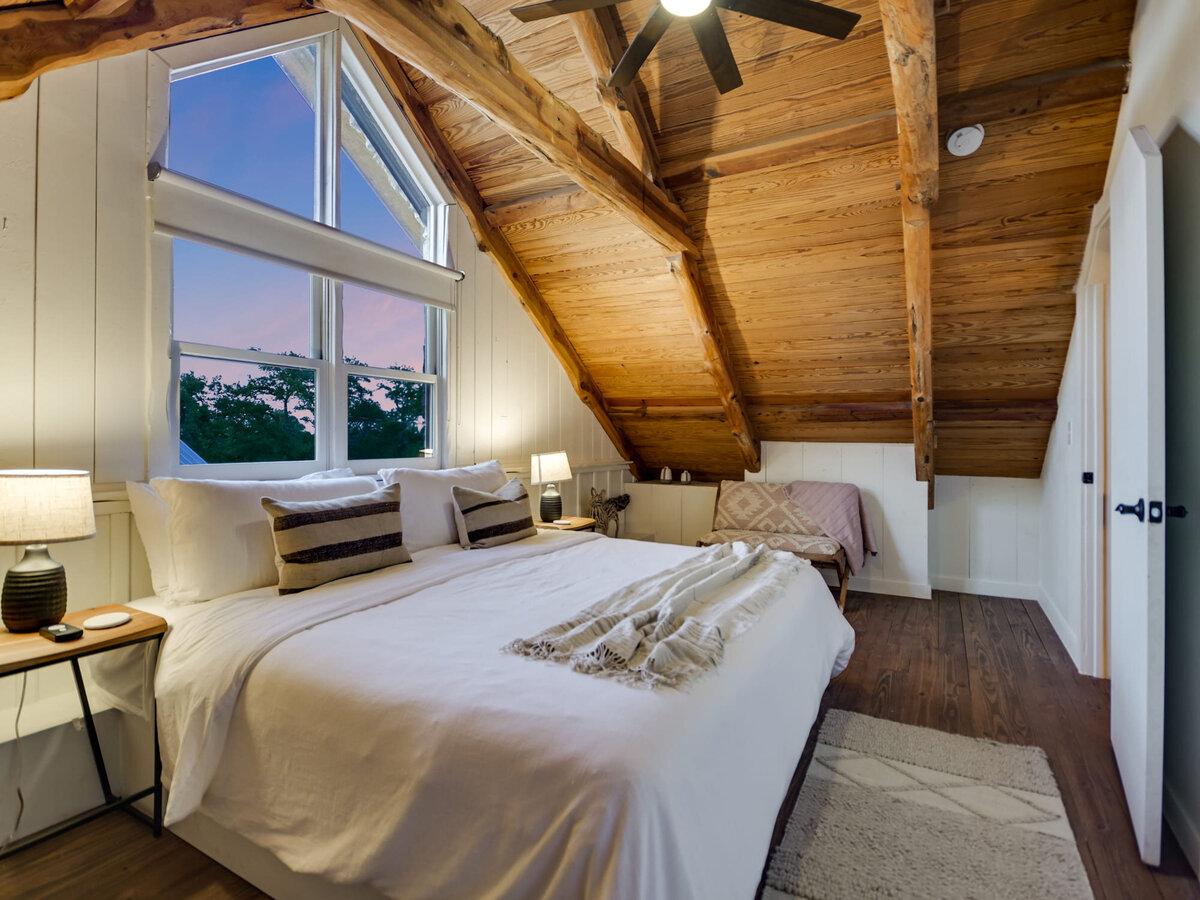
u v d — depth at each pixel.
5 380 1.84
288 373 2.77
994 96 2.51
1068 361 3.40
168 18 1.38
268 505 2.04
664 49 2.76
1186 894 1.54
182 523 1.98
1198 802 1.64
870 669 3.04
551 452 4.50
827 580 4.71
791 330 3.88
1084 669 2.96
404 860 1.20
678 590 1.98
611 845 1.01
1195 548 1.70
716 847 1.18
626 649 1.47
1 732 1.75
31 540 1.60
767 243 3.38
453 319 3.60
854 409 4.30
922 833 1.76
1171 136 1.86
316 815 1.34
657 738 1.15
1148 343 1.63
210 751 1.51
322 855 1.31
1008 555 4.42
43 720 1.83
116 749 1.99
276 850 1.40
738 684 1.47
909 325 3.29
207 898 1.55
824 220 3.16
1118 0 2.19
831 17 1.79
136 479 2.16
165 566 2.04
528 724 1.19
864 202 3.03
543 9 1.88
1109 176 2.58
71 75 1.97
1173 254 1.87
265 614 1.79
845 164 2.90
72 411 1.99
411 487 2.78
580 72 2.97
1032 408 3.83
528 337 4.25
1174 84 1.83
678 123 3.02
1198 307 1.69
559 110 2.38
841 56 2.59
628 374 4.72
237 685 1.52
